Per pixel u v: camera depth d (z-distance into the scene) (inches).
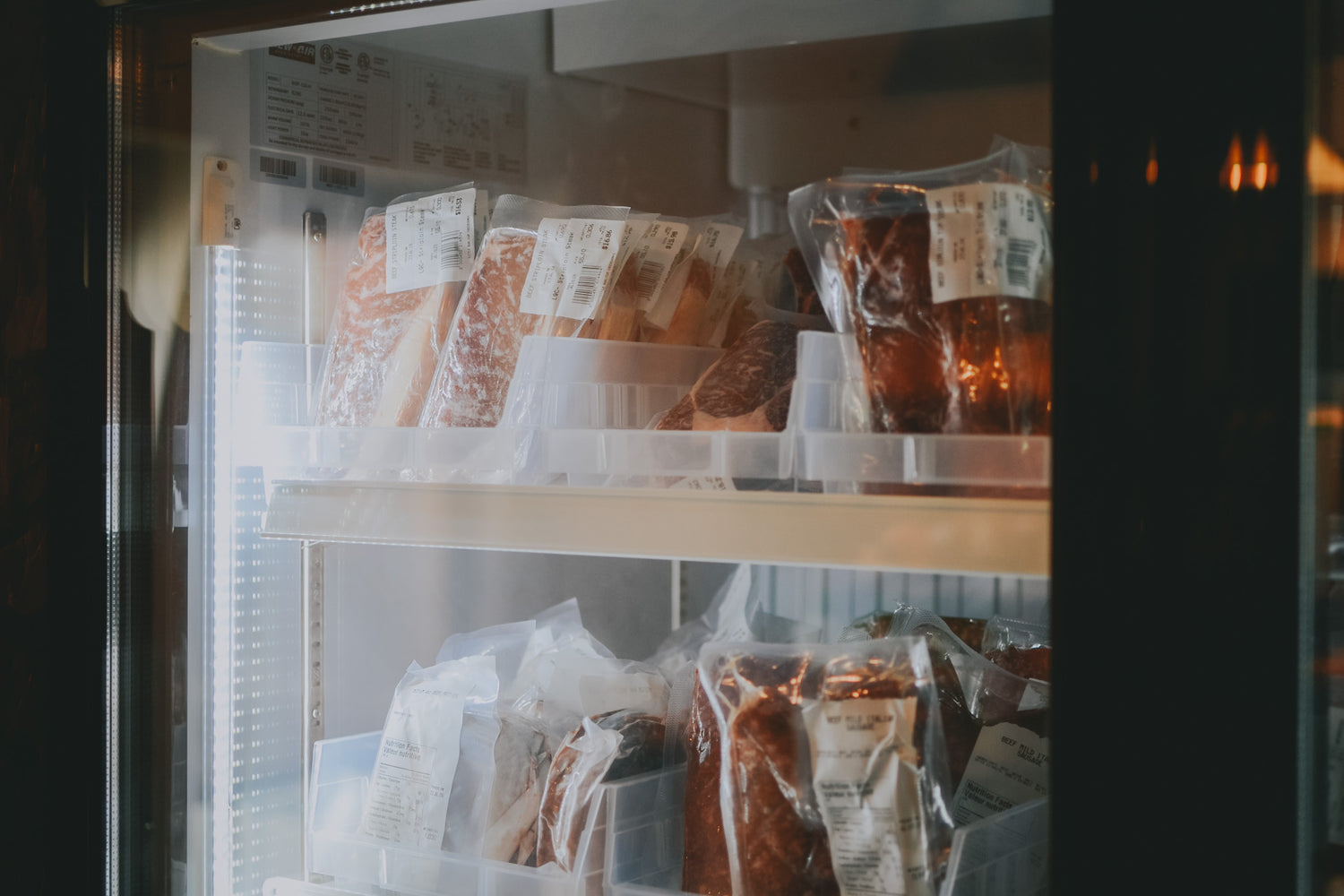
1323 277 32.0
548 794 50.3
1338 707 34.1
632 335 52.8
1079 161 31.3
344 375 55.1
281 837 56.4
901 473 38.2
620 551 41.0
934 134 56.1
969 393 39.2
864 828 40.3
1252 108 30.0
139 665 48.4
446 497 45.6
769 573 73.0
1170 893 30.7
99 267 46.8
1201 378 30.5
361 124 58.6
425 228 55.3
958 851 40.4
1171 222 30.7
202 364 51.2
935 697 42.1
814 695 42.6
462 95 62.7
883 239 41.8
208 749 52.0
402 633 64.1
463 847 51.8
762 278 56.8
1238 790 30.2
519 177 65.4
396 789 53.0
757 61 60.5
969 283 39.3
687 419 47.5
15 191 46.8
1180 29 30.4
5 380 47.3
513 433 46.6
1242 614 30.2
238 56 52.3
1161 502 30.8
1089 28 31.1
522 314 52.3
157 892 49.3
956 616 60.3
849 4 53.9
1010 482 36.4
